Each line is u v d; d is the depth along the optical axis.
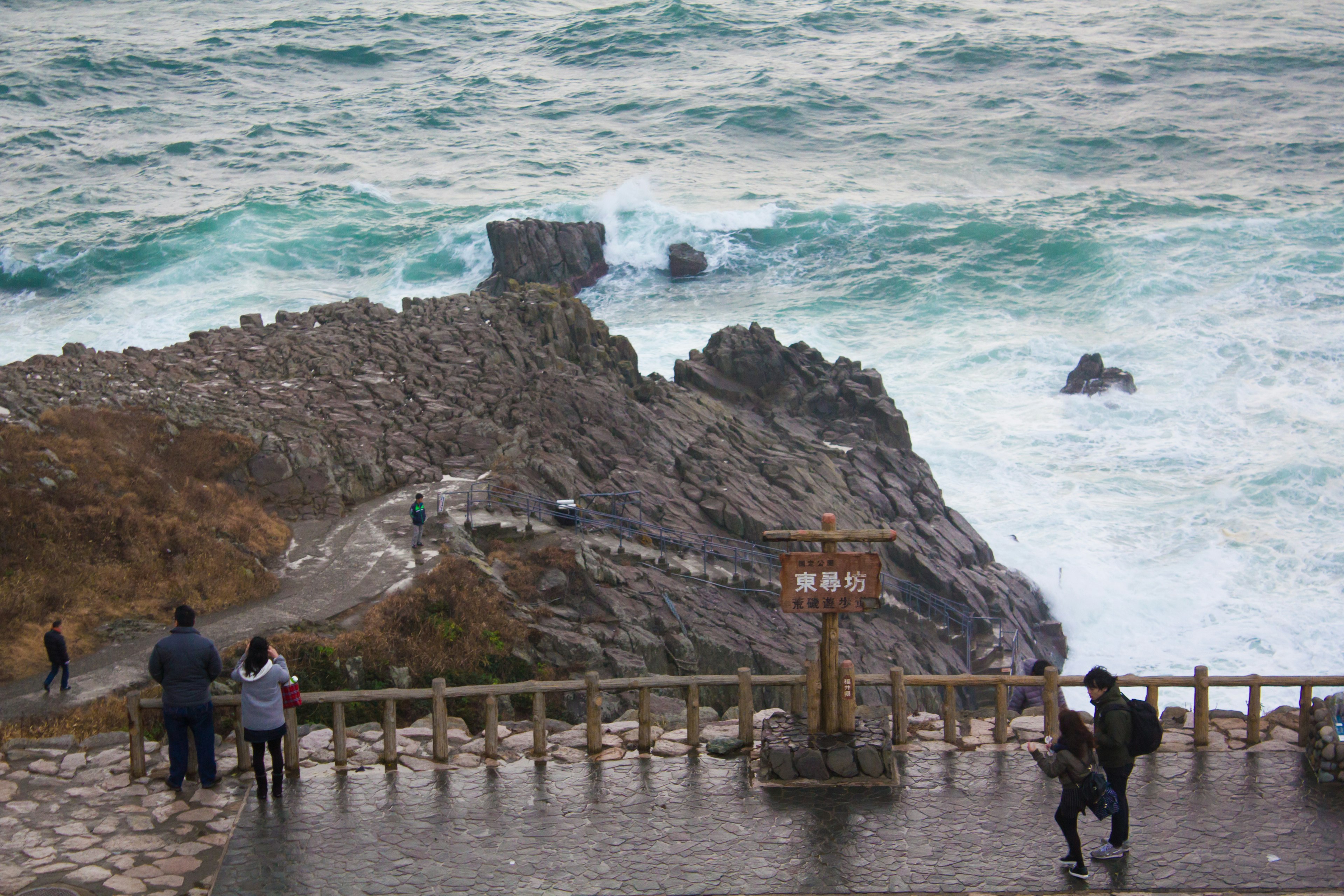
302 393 33.91
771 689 25.16
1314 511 39.00
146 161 86.81
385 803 13.20
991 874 11.53
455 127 92.19
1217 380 48.75
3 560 21.45
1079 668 33.00
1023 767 13.77
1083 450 44.69
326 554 25.28
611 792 13.36
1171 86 91.81
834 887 11.37
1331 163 75.38
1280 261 58.34
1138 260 60.34
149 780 13.83
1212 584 35.59
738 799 13.13
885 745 13.48
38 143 90.56
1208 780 13.30
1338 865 11.55
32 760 14.36
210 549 23.56
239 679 13.14
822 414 44.09
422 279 65.56
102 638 20.23
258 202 73.88
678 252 66.12
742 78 98.81
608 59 106.94
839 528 34.56
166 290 63.62
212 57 112.50
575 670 21.80
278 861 11.97
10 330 58.09
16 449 24.59
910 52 102.62
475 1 128.75
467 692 14.19
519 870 11.74
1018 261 63.09
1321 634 32.62
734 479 35.31
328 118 96.12
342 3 131.38
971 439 45.81
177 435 28.72
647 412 38.56
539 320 42.31
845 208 70.94
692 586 28.00
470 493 27.89
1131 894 11.13
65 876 11.76
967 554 36.28
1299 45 98.56
